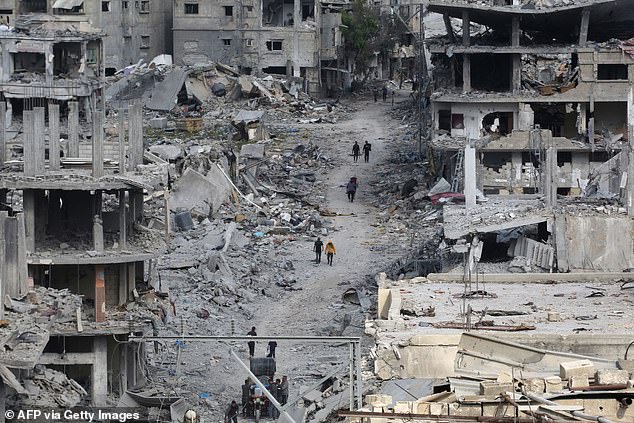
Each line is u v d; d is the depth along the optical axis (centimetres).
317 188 14650
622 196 9475
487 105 13700
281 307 10619
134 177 8675
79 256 8188
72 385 7612
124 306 8444
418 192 13862
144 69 19250
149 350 9362
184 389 8550
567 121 13812
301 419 6272
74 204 8550
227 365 9175
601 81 13438
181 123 17125
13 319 6150
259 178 14725
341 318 10225
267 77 19638
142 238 8806
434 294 6906
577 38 14000
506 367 5031
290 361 9194
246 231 12738
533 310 6419
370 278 11225
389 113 18912
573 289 7081
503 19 13662
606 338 5547
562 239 8869
